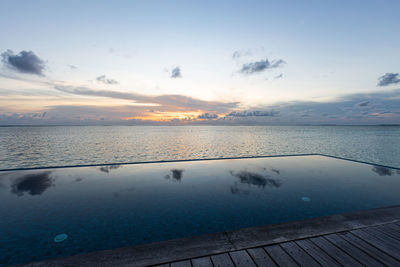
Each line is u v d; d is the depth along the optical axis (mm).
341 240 1415
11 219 2330
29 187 3385
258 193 3199
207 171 4480
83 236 2014
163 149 17891
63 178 3900
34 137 34219
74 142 24750
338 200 2932
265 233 1505
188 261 1200
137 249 1306
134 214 2504
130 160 12648
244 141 25828
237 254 1266
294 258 1229
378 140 26625
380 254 1262
